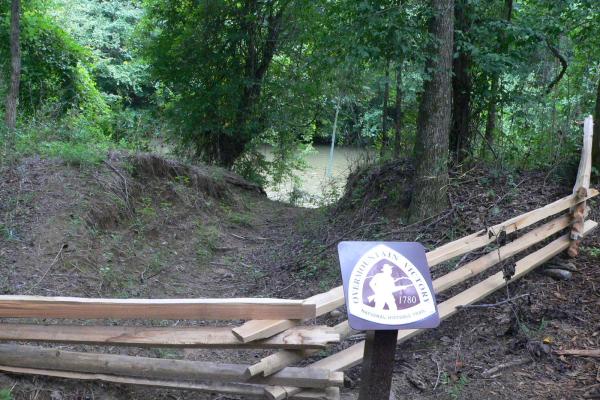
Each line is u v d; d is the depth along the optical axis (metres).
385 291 3.50
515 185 7.62
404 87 8.33
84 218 7.08
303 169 18.84
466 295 5.45
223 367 4.10
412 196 7.69
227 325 6.07
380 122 13.72
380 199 8.51
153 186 9.33
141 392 4.42
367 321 3.41
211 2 15.77
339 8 7.99
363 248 3.60
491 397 4.52
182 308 3.89
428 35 7.19
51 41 15.60
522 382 4.66
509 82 9.19
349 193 9.72
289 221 11.04
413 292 3.52
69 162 8.23
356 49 7.30
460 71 8.44
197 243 8.69
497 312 5.59
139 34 18.73
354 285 3.49
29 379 4.18
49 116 10.55
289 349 4.06
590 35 9.43
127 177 8.70
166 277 7.32
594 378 4.59
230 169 17.38
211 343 3.96
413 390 4.71
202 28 16.30
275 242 9.51
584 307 5.54
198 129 16.36
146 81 19.52
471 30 8.03
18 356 4.18
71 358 4.20
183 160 12.27
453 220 7.18
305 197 16.61
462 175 7.93
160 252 7.89
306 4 12.30
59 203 7.18
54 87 15.14
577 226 6.41
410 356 5.17
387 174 8.84
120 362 4.18
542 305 5.62
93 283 6.19
